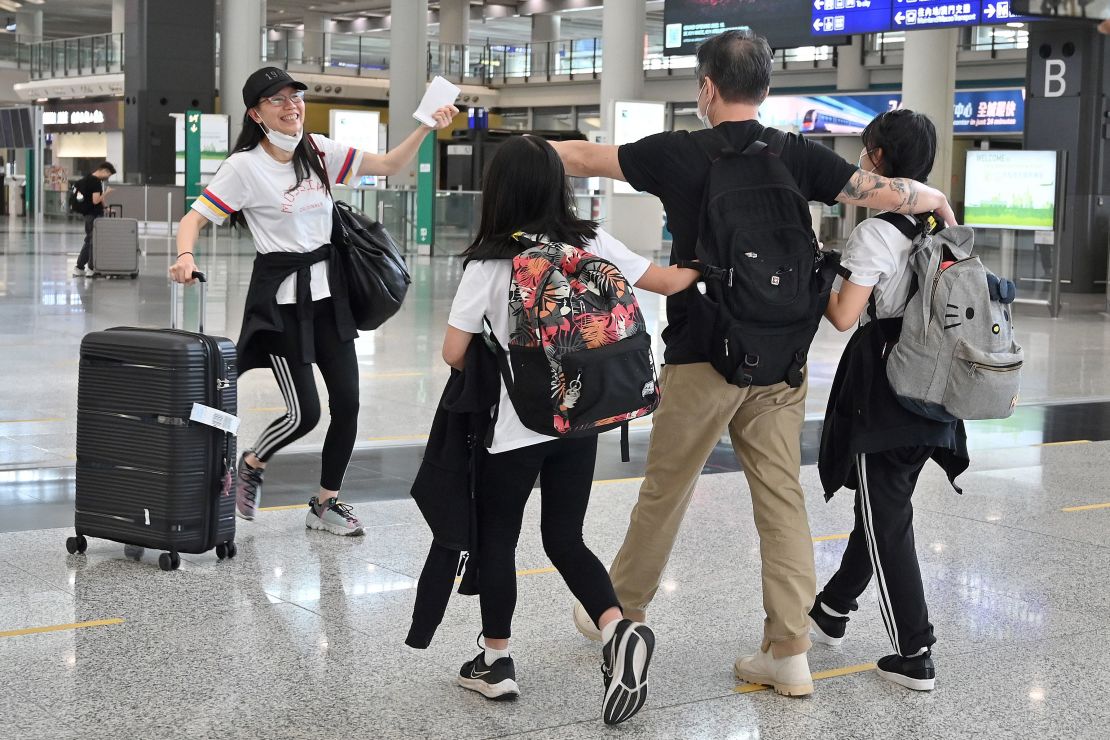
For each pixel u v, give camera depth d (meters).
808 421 8.77
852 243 3.65
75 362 10.50
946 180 23.08
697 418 3.64
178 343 4.75
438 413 3.52
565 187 3.41
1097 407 9.62
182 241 4.96
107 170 19.94
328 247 5.27
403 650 4.03
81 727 3.36
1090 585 4.91
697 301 3.46
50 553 5.06
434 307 16.14
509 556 3.56
